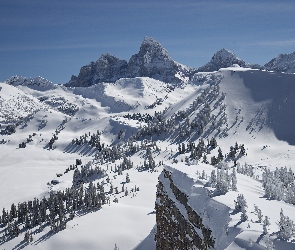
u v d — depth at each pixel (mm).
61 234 117812
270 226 31156
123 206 142250
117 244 107500
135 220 125875
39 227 130500
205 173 53500
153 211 134125
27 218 137500
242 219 33312
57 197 156500
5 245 119750
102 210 137500
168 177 60719
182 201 49469
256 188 50594
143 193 165500
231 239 31703
